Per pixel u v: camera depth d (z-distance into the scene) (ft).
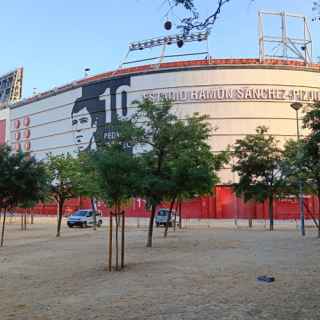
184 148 76.48
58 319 28.32
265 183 125.70
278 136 244.42
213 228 143.84
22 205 86.38
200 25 21.31
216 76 248.73
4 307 32.68
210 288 36.01
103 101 273.13
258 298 31.78
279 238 89.45
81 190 106.63
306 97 250.16
